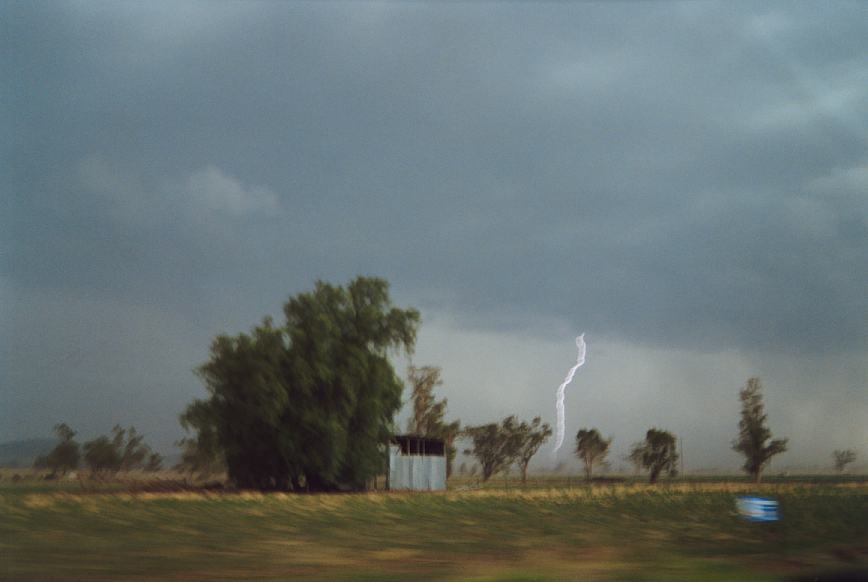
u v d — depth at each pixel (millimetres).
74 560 25797
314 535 36375
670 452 139250
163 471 151000
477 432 143750
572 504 64812
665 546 32438
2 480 127500
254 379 78062
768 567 23812
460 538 35656
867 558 26672
